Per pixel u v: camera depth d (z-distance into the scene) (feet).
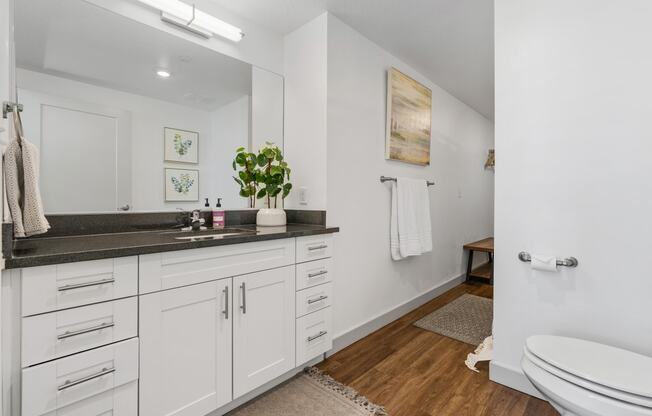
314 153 6.73
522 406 4.84
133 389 3.56
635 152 4.19
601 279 4.45
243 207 6.88
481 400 5.01
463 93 11.32
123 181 5.26
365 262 7.59
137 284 3.59
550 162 4.86
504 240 5.35
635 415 2.89
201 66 6.14
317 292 5.90
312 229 5.77
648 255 4.11
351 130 7.14
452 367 6.05
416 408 4.83
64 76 4.66
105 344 3.36
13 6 4.20
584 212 4.58
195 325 4.12
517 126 5.17
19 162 3.32
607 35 4.37
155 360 3.74
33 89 4.38
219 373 4.37
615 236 4.34
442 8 6.43
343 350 6.77
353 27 7.14
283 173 6.69
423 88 9.50
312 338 5.77
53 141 4.55
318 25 6.67
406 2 6.24
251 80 6.87
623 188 4.28
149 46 5.49
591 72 4.50
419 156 9.43
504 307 5.39
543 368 3.60
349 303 7.13
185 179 6.02
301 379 5.61
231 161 6.63
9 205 3.15
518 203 5.18
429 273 10.26
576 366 3.44
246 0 6.10
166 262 3.84
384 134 8.22
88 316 3.25
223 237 4.47
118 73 5.18
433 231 10.48
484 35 7.50
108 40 5.06
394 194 8.30
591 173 4.51
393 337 7.41
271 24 6.97
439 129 10.71
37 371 2.94
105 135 5.06
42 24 4.46
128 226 5.31
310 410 4.76
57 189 4.59
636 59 4.17
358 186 7.36
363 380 5.61
